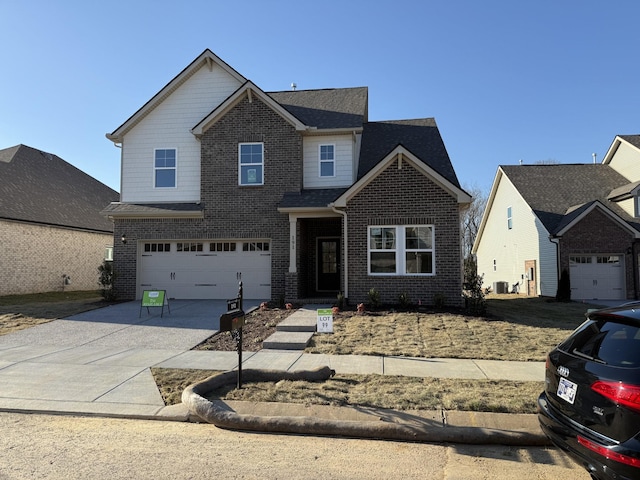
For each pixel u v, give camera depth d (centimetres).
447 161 1612
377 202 1416
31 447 477
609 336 379
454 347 914
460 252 1372
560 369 402
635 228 2044
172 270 1661
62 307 1459
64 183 2736
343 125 1656
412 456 461
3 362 830
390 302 1394
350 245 1427
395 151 1392
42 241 2234
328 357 848
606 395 333
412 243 1405
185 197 1703
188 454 461
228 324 630
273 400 610
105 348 944
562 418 383
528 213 2367
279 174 1616
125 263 1661
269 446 486
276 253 1595
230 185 1633
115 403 615
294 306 1420
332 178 1647
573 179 2488
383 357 848
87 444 488
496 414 554
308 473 419
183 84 1748
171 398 632
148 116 1748
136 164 1734
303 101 1914
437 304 1327
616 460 313
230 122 1652
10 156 2531
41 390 669
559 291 1933
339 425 518
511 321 1184
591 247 2034
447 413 558
